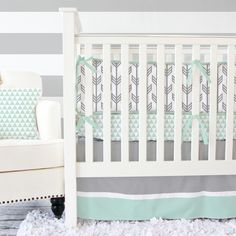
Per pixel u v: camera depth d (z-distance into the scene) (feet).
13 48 8.20
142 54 5.30
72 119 5.18
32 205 6.88
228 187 5.60
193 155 5.46
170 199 5.57
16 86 7.15
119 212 5.53
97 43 5.25
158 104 5.37
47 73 8.28
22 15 8.18
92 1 8.18
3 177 5.27
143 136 5.39
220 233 5.07
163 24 8.22
